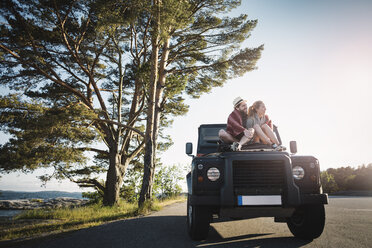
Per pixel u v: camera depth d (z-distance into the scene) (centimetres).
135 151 1778
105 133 1677
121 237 411
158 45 1145
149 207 909
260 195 325
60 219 907
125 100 1908
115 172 1593
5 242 439
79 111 1288
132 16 1044
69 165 1309
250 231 448
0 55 1284
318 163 341
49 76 1434
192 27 1369
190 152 535
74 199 2953
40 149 1205
